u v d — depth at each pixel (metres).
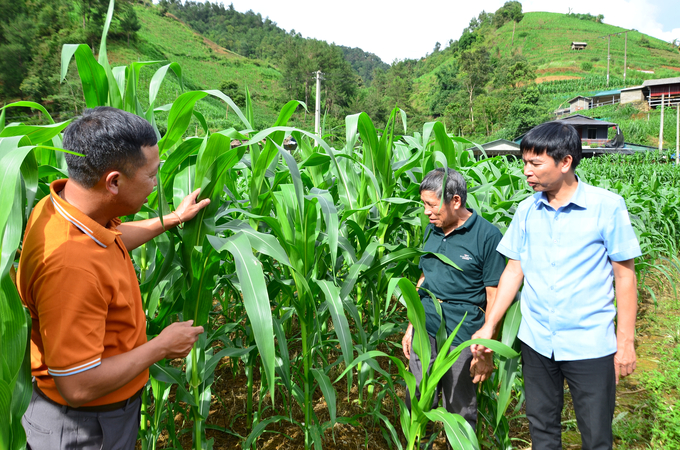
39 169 1.39
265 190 2.08
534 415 1.82
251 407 2.23
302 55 100.44
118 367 1.12
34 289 1.05
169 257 1.47
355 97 101.31
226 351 1.75
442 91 95.50
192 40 122.75
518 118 55.16
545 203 1.73
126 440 1.30
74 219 1.08
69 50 1.37
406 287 1.50
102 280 1.11
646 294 4.77
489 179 3.49
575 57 110.38
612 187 5.69
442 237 2.04
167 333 1.25
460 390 1.97
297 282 1.82
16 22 56.41
